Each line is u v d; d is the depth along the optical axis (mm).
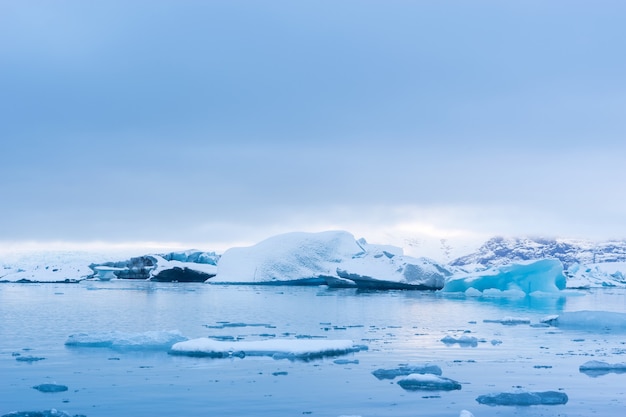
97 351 22875
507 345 25219
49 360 21109
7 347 23812
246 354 22094
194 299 53875
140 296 57906
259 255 82312
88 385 17469
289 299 54406
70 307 44344
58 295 59812
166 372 19172
